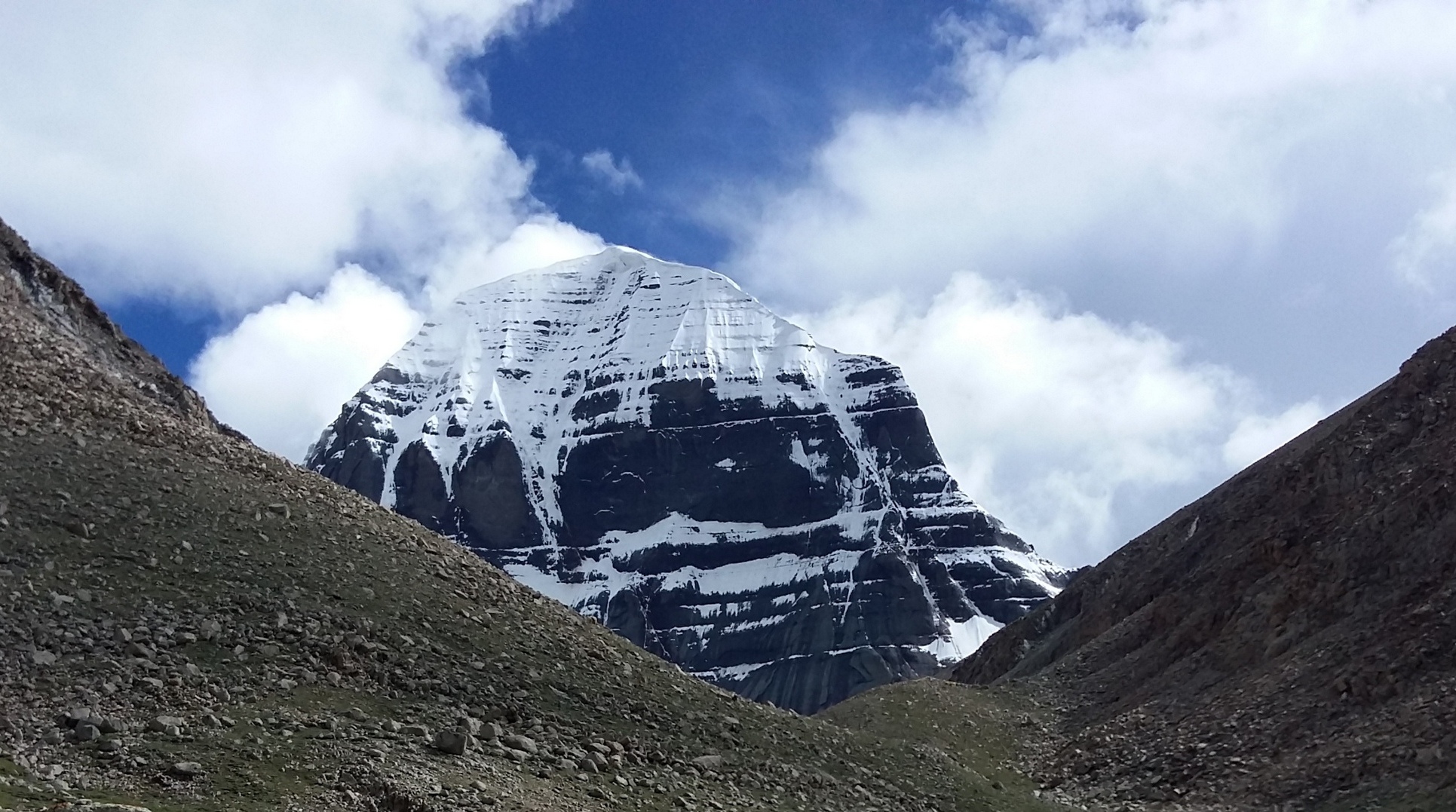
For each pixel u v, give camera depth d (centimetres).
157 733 3694
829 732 5522
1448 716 6259
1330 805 6044
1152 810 6606
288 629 4481
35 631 4000
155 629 4222
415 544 5581
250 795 3472
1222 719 7469
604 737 4634
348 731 3997
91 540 4575
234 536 4941
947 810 5156
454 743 4078
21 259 6506
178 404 6500
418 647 4712
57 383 5609
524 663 4931
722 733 5022
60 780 3325
